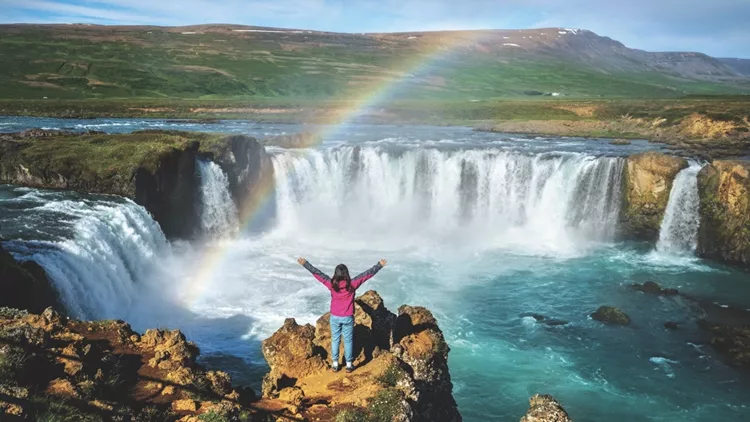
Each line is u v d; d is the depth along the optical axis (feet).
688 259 117.60
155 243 100.22
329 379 39.75
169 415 34.22
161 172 107.24
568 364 74.43
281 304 88.79
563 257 117.80
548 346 78.95
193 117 275.39
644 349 78.59
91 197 100.63
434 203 140.26
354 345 42.04
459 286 100.32
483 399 66.13
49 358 36.81
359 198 141.38
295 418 35.47
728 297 96.99
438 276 104.78
